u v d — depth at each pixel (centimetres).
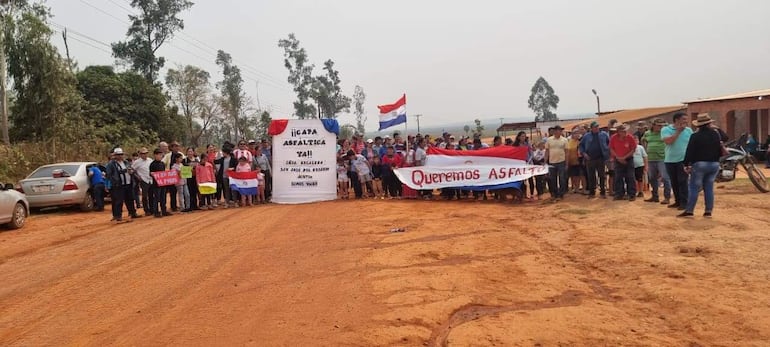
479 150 1555
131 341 518
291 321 561
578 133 1485
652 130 1241
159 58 4359
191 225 1270
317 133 1731
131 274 796
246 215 1420
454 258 827
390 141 1794
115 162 1427
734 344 466
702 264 697
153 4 4269
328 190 1731
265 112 5412
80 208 1736
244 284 714
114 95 3625
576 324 529
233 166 1673
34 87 2461
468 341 495
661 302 580
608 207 1214
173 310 613
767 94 2616
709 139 989
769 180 1562
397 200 1611
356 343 495
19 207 1407
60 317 605
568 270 739
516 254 841
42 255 992
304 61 5928
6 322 596
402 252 874
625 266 726
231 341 509
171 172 1471
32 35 2434
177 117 4200
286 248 943
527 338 499
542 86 10138
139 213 1605
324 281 716
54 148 2483
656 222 989
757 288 592
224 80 5216
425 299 625
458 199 1588
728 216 1001
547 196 1557
